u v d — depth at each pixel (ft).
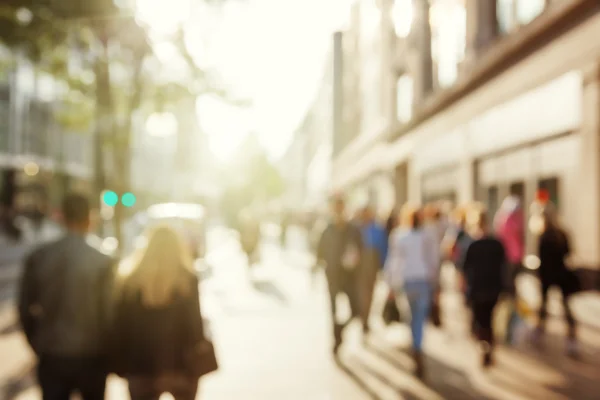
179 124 70.85
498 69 61.00
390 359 30.22
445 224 47.11
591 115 44.27
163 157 291.79
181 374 14.34
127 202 66.08
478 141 67.72
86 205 14.43
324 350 32.32
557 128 50.19
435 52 85.51
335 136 205.87
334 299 31.55
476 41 66.33
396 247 28.07
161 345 14.17
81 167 190.60
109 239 80.53
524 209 57.41
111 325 14.10
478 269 27.43
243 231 67.77
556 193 51.57
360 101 156.97
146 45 59.06
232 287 60.95
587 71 44.60
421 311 27.45
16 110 156.97
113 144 66.13
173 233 14.62
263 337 35.73
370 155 136.46
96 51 58.90
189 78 63.05
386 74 115.55
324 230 31.99
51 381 13.93
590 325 36.52
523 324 29.22
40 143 170.19
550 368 27.81
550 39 50.19
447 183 79.51
